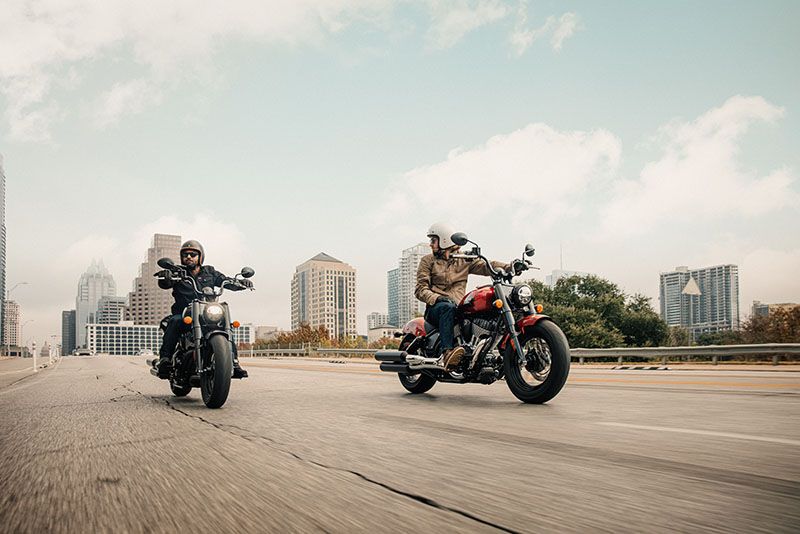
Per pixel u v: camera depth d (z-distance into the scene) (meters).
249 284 6.83
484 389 7.34
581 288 49.28
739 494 2.28
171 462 3.08
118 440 3.79
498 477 2.62
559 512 2.10
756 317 29.61
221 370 5.42
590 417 4.45
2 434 4.19
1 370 22.94
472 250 5.93
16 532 2.02
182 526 2.03
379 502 2.27
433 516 2.08
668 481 2.50
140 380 10.29
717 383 7.94
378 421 4.46
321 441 3.61
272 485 2.55
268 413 5.04
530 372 5.62
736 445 3.24
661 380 8.77
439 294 6.48
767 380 8.64
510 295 5.70
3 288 196.38
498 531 1.91
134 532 1.99
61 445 3.66
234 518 2.11
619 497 2.27
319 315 181.62
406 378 7.14
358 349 33.12
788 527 1.90
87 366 20.73
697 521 1.97
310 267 187.50
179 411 5.31
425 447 3.37
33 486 2.64
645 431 3.74
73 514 2.21
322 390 7.47
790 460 2.86
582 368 14.57
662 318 47.16
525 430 3.90
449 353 5.94
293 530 1.96
